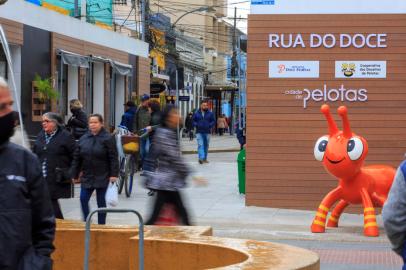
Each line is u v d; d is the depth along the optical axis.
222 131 66.69
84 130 17.12
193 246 7.30
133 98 28.58
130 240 7.71
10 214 4.41
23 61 20.94
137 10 44.19
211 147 42.84
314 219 13.69
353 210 15.67
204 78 68.19
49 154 11.27
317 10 15.61
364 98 15.62
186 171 10.45
